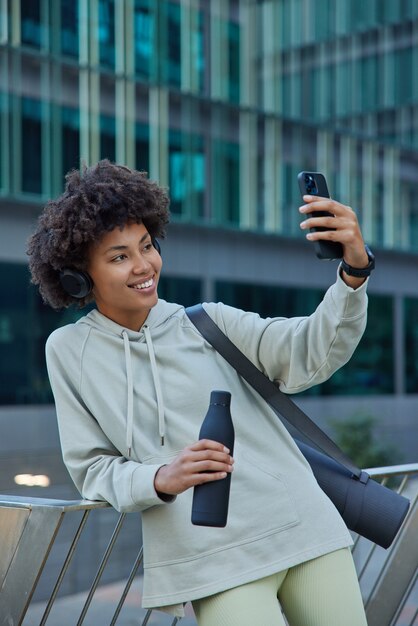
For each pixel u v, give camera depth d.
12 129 18.72
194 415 2.00
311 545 1.98
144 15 21.25
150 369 2.03
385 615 3.06
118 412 1.99
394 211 27.91
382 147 27.50
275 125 24.45
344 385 26.77
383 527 2.16
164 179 21.59
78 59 19.95
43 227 2.05
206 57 22.86
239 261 23.92
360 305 1.94
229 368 2.09
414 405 28.75
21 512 2.11
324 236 1.86
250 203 23.80
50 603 2.16
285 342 2.03
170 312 2.11
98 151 20.20
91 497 2.03
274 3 24.58
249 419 2.05
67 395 2.04
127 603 7.13
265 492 1.98
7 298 19.00
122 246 1.96
